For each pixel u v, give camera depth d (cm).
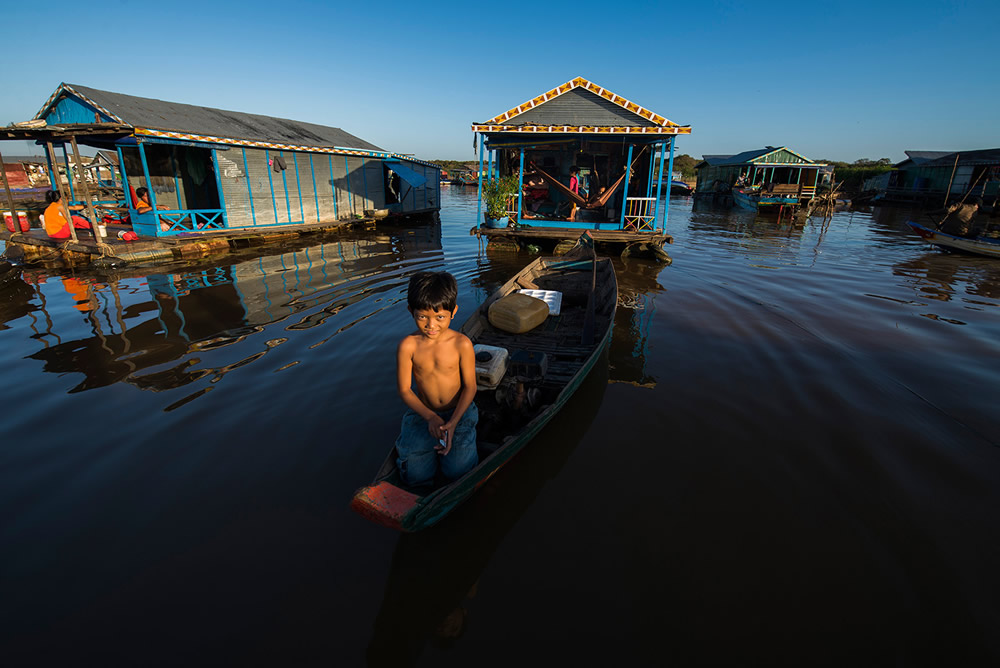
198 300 842
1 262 976
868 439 425
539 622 260
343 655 240
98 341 642
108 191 1967
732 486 366
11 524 319
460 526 328
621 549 309
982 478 376
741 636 251
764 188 3031
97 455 392
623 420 457
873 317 782
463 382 312
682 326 729
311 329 682
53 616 257
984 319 775
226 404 470
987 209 2469
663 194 4866
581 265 964
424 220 2309
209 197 1591
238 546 304
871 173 4300
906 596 275
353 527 321
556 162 1642
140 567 288
